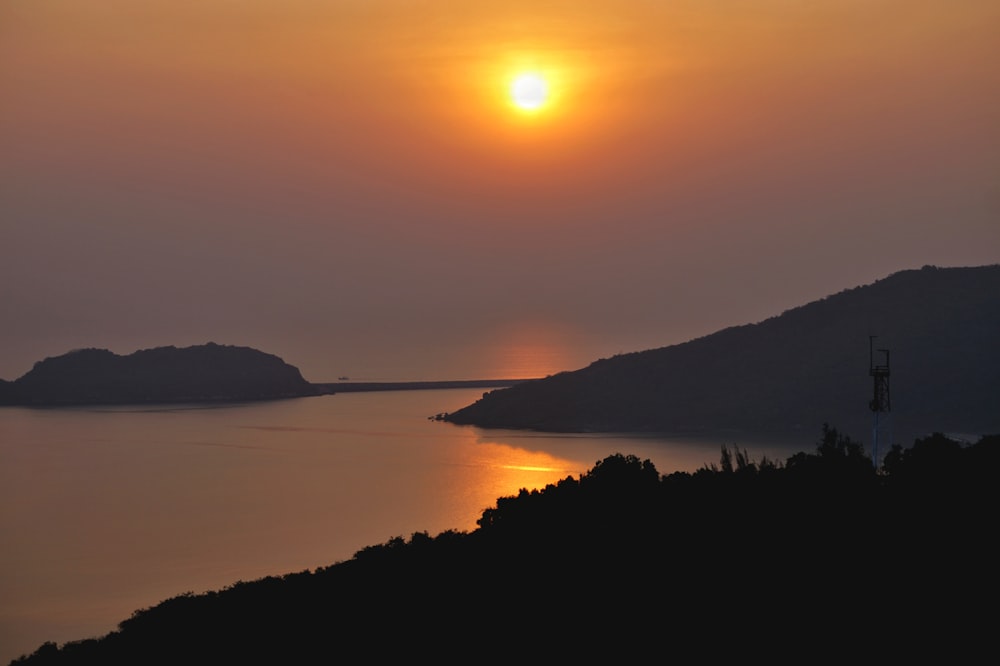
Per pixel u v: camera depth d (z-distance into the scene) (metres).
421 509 138.38
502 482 155.50
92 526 138.12
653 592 46.03
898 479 57.09
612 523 55.84
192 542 125.25
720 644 40.44
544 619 44.72
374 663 42.34
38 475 182.75
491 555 53.56
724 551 49.66
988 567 44.00
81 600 96.88
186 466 190.88
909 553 46.47
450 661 41.78
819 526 51.09
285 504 148.75
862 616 41.28
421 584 50.69
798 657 38.72
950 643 38.47
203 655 45.34
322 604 49.47
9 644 80.81
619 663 39.88
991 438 58.88
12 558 118.44
